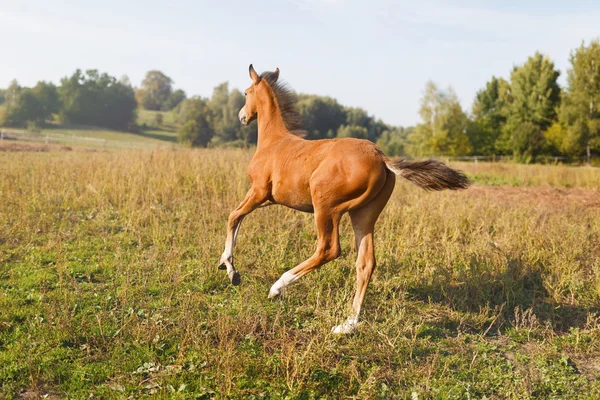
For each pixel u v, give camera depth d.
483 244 7.78
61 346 4.64
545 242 8.30
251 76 6.31
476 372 4.64
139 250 7.38
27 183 10.59
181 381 4.16
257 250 7.28
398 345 4.96
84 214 9.15
